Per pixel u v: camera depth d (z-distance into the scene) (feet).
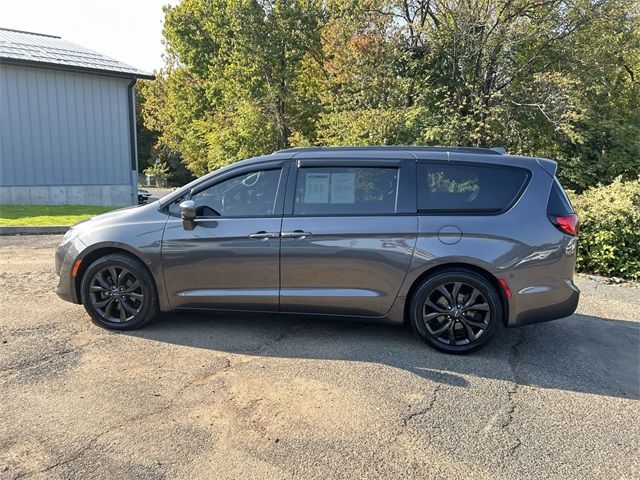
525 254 13.55
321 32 63.26
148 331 15.16
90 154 53.72
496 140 43.73
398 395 11.50
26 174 50.52
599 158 49.24
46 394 11.13
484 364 13.44
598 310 18.95
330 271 14.19
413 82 46.42
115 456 8.97
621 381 12.69
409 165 14.37
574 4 43.47
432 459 9.14
